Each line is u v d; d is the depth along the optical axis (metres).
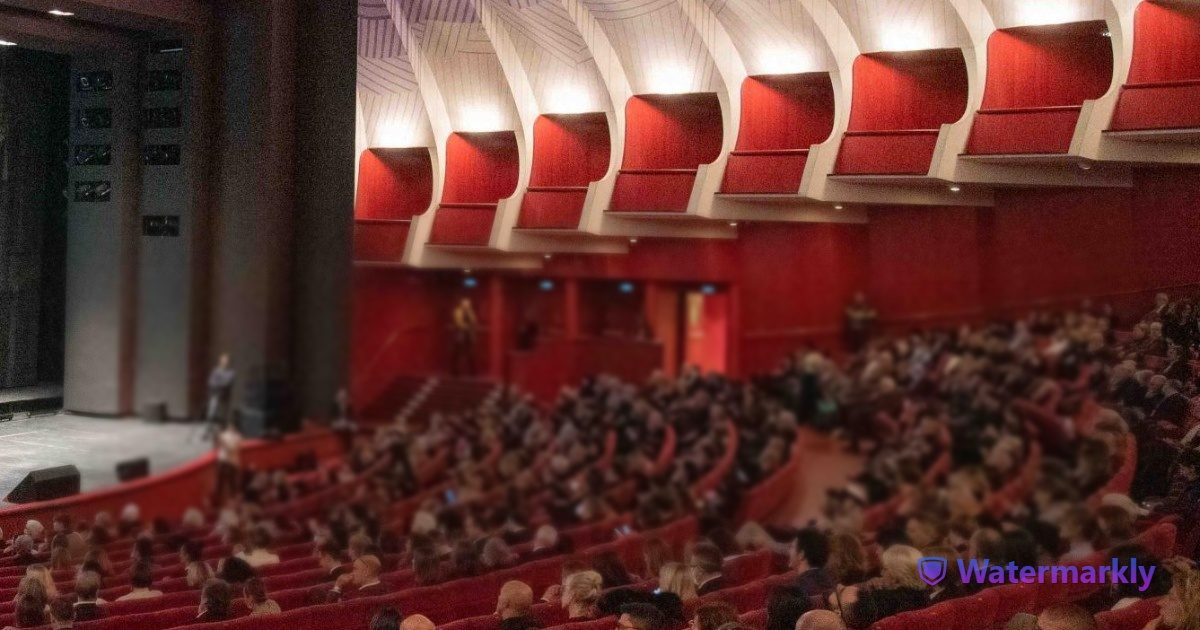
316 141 12.95
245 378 19.52
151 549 10.14
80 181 11.92
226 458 16.73
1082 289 19.83
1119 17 10.00
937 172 11.12
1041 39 10.90
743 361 24.25
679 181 12.75
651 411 18.52
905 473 13.78
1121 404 10.93
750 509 13.88
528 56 13.16
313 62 12.84
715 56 12.60
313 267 17.44
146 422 15.73
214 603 7.27
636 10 12.84
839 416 20.19
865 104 11.86
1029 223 15.18
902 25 11.48
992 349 20.41
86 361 12.51
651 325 24.61
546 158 13.41
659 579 7.57
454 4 12.84
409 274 25.89
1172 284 10.59
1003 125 10.88
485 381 25.31
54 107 11.64
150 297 13.87
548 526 10.11
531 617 6.55
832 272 23.11
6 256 11.19
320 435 20.84
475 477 15.21
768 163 12.36
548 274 24.06
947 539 9.26
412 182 13.21
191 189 12.45
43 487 10.88
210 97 12.63
